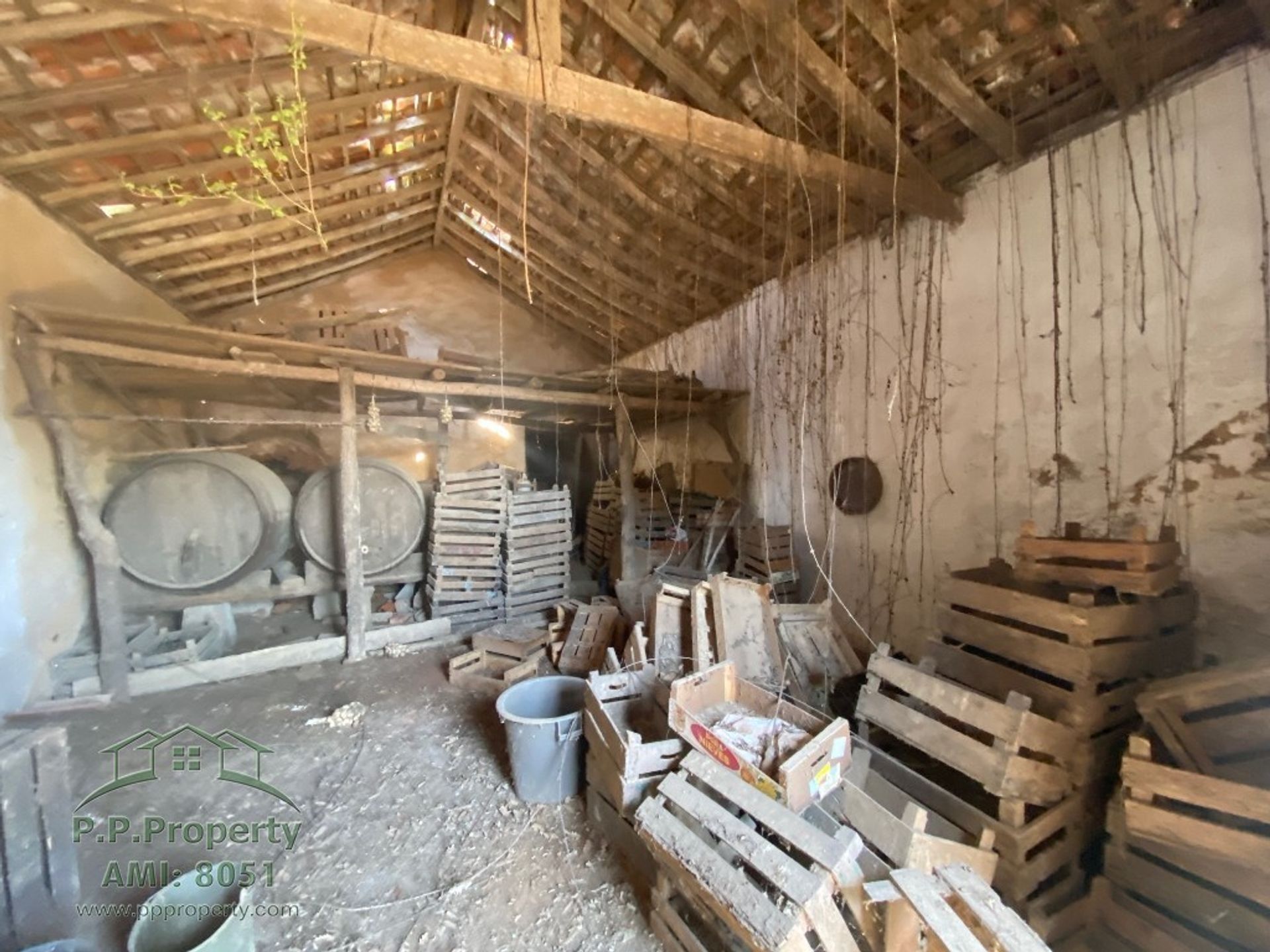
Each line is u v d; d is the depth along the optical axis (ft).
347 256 22.02
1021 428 10.66
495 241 21.03
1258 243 7.69
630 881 7.68
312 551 16.44
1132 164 9.01
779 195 13.57
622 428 18.07
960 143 11.39
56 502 12.84
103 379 13.96
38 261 12.48
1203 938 5.41
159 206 13.55
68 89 9.63
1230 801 5.12
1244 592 7.76
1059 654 6.94
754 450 18.40
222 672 13.97
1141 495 8.93
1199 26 7.98
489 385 16.39
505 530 17.54
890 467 13.35
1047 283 10.22
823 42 9.86
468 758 10.62
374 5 10.53
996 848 6.33
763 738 7.30
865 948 5.28
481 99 13.88
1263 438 7.64
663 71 10.99
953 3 8.63
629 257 18.75
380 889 7.59
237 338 12.82
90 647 13.60
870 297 13.85
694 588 11.04
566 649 14.38
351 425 15.01
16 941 6.09
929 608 12.39
